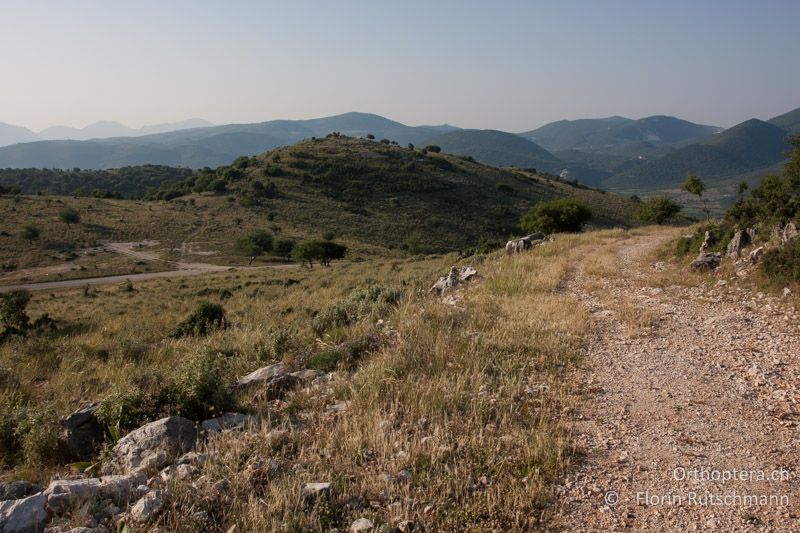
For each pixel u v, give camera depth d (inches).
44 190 7032.5
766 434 218.5
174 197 5551.2
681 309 467.8
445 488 172.4
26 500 153.6
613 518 161.5
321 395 270.1
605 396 268.7
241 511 157.3
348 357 331.3
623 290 572.7
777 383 275.9
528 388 275.3
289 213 4569.4
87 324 823.1
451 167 6397.6
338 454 198.1
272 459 190.2
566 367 313.4
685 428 227.6
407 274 1389.0
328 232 3986.2
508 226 4569.4
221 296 1337.4
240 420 236.4
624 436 221.0
